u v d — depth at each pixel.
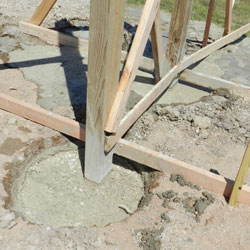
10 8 6.53
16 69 4.55
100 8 2.06
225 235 2.50
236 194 2.67
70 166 3.19
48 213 2.71
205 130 3.72
